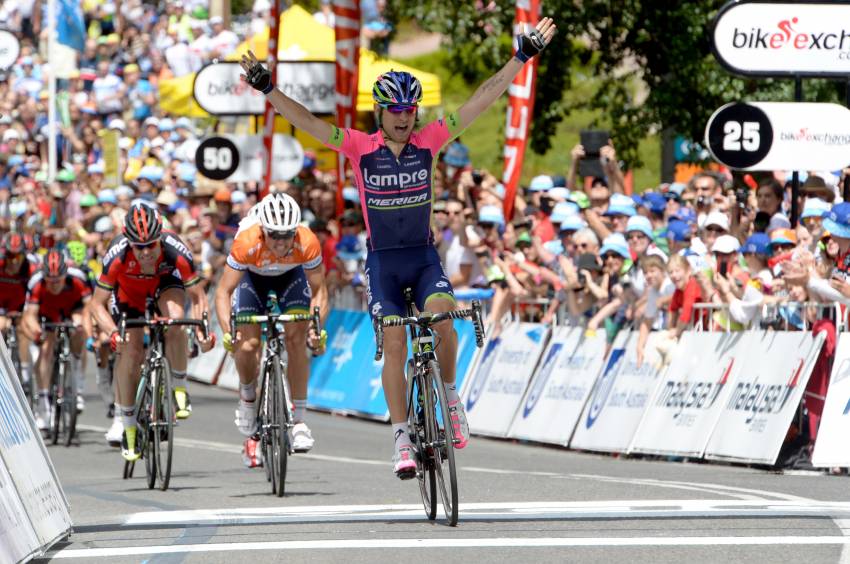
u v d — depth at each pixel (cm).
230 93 4391
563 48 4744
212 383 5181
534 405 3469
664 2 4569
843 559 1469
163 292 2539
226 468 2866
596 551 1554
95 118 6931
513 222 3784
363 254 4303
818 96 4500
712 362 2886
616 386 3172
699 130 4638
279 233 2233
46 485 1695
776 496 2038
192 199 5341
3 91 7375
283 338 2412
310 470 2780
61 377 3475
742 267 2977
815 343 2595
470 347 3831
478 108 1872
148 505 2156
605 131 3594
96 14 7288
